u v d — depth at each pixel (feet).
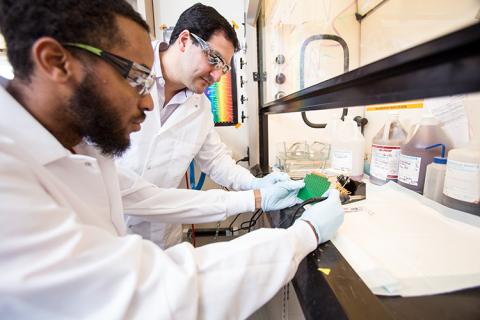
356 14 3.59
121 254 1.13
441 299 1.24
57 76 1.37
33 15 1.25
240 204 2.75
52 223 1.06
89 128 1.63
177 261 1.33
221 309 1.24
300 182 2.93
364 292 1.25
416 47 0.85
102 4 1.43
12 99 1.42
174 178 3.67
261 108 4.83
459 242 1.71
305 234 1.66
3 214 0.94
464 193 2.07
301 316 2.03
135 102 1.79
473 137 2.38
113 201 2.17
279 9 4.38
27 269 0.93
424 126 2.69
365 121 4.17
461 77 0.72
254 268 1.37
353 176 3.41
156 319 1.06
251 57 5.02
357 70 1.25
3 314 0.93
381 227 1.98
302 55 4.12
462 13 1.72
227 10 5.48
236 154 6.01
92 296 1.04
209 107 4.18
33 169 1.29
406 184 2.78
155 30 5.51
